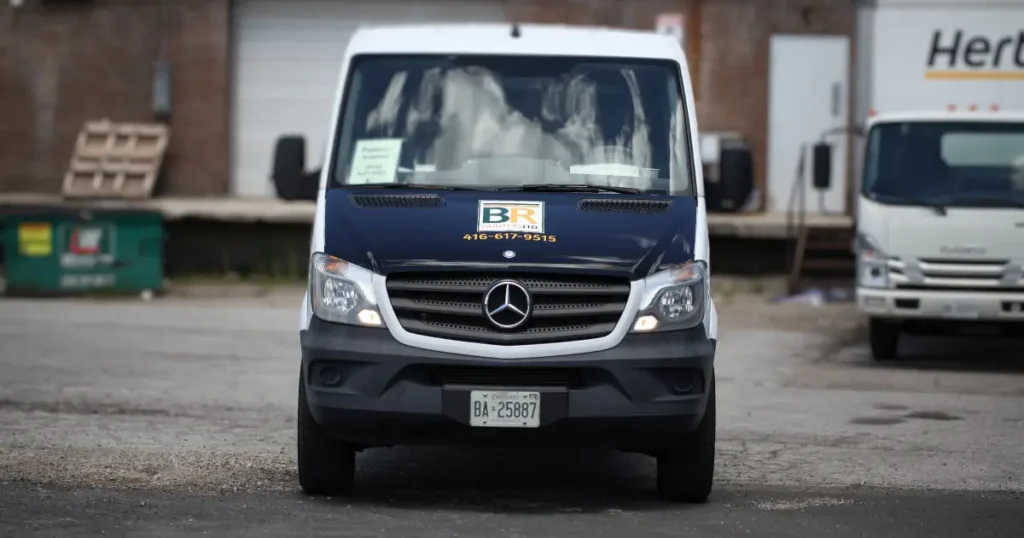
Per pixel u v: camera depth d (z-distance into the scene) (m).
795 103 23.61
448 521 7.58
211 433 10.58
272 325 17.75
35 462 9.23
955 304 15.04
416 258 7.74
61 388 12.64
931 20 22.11
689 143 8.81
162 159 25.05
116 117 25.17
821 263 21.67
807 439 10.83
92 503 7.95
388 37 9.28
